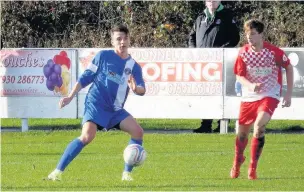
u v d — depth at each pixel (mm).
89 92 26844
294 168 30984
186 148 37688
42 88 45812
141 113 45344
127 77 26734
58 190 25203
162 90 45125
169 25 65688
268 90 27750
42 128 47625
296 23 66812
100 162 32750
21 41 69688
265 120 27281
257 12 68250
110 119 26688
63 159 26984
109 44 67250
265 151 36531
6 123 51094
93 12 70188
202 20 45844
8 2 69625
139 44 65500
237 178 28297
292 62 44125
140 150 26578
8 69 45906
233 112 44719
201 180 27609
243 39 64938
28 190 25234
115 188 25562
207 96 44875
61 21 70312
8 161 33094
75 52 45406
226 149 37250
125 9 68625
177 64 45000
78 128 47688
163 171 29984
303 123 50156
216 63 44656
